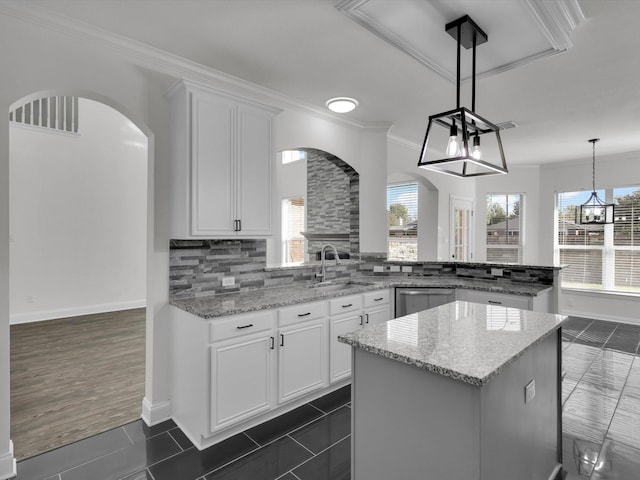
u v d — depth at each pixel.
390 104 3.56
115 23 2.22
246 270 3.20
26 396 3.00
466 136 1.85
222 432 2.43
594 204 5.78
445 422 1.40
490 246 6.86
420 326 1.96
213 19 2.18
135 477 2.05
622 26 2.19
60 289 5.53
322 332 3.00
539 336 1.76
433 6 1.82
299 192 8.05
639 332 5.01
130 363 3.72
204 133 2.57
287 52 2.57
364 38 2.39
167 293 2.72
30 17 2.07
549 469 2.01
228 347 2.38
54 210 5.47
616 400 2.99
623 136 4.68
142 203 6.29
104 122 5.92
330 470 2.12
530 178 6.53
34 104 5.37
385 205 4.21
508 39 2.08
